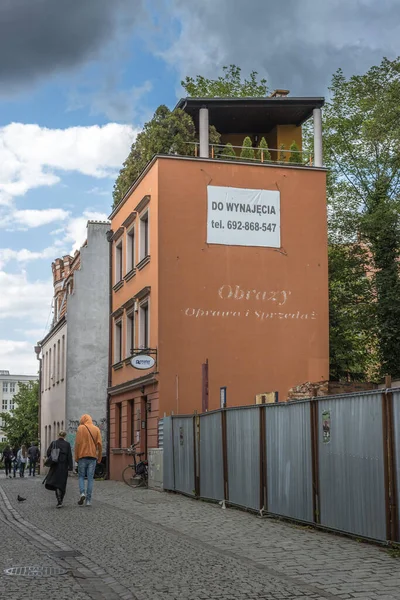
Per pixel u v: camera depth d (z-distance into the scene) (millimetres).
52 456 18453
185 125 32656
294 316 28906
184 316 27641
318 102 32219
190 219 28250
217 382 27578
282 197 29484
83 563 10531
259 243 28922
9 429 81188
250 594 8445
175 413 26969
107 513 17141
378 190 37000
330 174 39625
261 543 12266
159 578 9438
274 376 28297
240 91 45719
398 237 34188
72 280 44719
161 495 21859
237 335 28094
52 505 19375
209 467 19156
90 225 42000
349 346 35562
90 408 40812
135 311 30625
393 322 34281
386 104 35875
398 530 11008
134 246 31531
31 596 8312
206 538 12984
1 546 12133
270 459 15531
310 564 10320
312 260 29469
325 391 28172
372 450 11703
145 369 26938
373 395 11688
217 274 28250
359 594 8398
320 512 13438
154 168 28547
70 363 40844
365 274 37594
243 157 31062
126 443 31391
